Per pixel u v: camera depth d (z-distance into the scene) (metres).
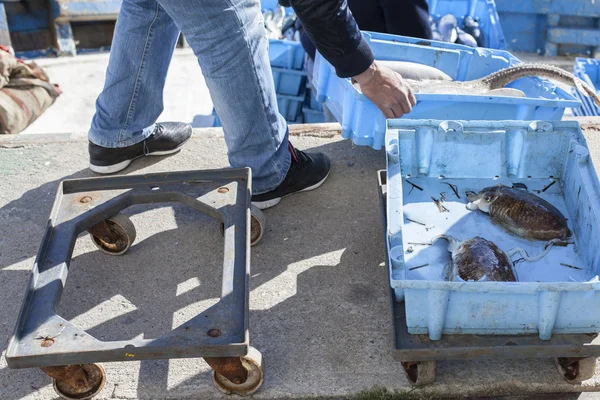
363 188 2.61
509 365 1.81
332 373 1.82
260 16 2.09
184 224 2.42
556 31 6.31
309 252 2.28
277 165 2.35
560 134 2.07
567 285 1.50
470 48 3.03
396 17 3.27
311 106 4.56
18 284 2.16
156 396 1.76
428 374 1.71
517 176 2.17
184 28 2.01
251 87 2.12
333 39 1.99
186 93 5.39
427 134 2.12
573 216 1.98
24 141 2.96
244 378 1.72
